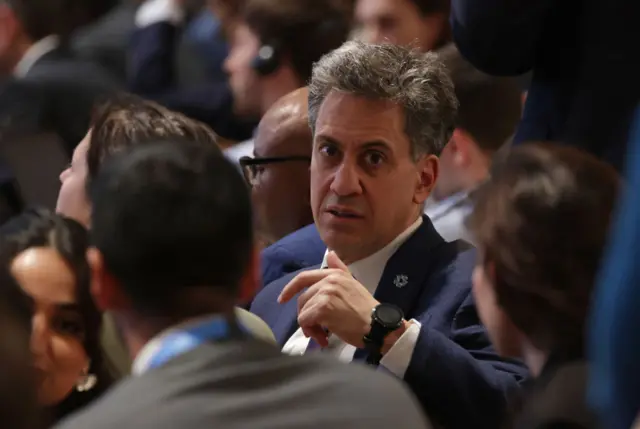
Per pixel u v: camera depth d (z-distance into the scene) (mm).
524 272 3746
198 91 9844
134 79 11859
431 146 5145
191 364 3463
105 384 4926
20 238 4891
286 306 5465
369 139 5012
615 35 5410
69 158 8273
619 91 5426
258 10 8016
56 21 10391
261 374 3477
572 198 3736
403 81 5039
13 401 3586
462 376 4699
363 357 4984
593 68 5469
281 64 7992
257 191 6277
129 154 3725
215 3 10688
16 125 8531
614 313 2920
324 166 5125
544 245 3721
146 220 3570
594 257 3699
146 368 3561
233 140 9562
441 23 8016
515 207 3775
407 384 4699
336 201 5074
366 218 5078
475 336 4977
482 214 3885
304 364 3557
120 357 4938
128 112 5340
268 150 6223
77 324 4859
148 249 3561
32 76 9242
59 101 9062
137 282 3588
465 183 6527
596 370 3078
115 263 3605
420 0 7922
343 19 8102
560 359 3781
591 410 3463
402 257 5180
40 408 3791
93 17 11242
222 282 3627
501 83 6562
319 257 5836
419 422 3568
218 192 3629
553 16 5582
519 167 3869
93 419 3355
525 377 4859
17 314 3898
